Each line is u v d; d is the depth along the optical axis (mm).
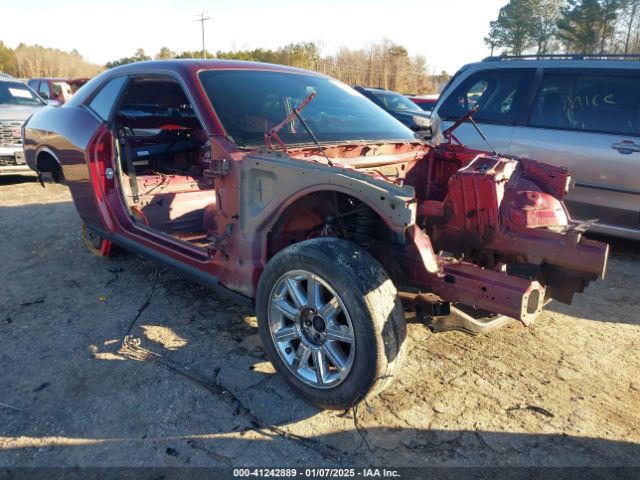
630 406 2865
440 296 2559
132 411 2703
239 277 3096
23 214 6719
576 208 5441
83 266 4816
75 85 16703
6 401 2771
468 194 2910
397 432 2594
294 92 3820
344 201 2816
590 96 5332
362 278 2424
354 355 2461
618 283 4699
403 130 4004
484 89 6027
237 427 2602
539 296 2344
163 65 3783
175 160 5371
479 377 3100
